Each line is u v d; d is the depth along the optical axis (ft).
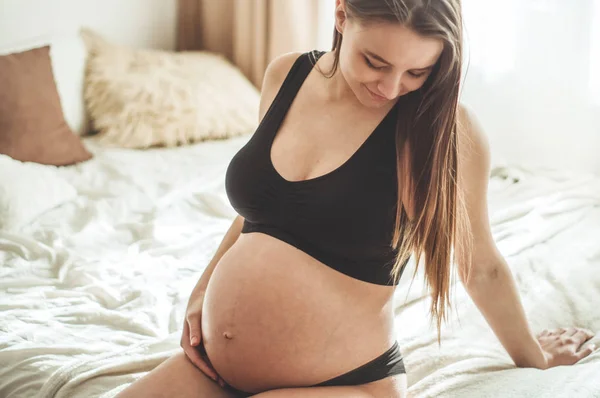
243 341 3.51
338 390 3.43
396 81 3.17
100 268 5.91
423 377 4.45
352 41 3.21
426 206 3.35
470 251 3.70
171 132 9.04
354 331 3.52
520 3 8.64
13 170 7.00
